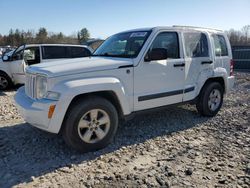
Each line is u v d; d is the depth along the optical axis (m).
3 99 8.87
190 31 5.89
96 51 5.92
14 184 3.51
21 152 4.45
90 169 3.91
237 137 5.17
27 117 4.40
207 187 3.45
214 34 6.51
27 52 10.85
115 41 5.72
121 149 4.59
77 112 4.22
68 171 3.84
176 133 5.39
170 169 3.89
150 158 4.27
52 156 4.31
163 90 5.34
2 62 10.80
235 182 3.56
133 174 3.76
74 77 4.31
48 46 11.15
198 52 6.07
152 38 5.16
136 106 4.98
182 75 5.65
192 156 4.33
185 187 3.44
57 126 4.14
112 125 4.60
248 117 6.51
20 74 10.78
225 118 6.41
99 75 4.50
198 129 5.64
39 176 3.71
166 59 5.39
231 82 6.84
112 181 3.59
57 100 4.09
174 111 6.86
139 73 4.93
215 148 4.65
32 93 4.60
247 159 4.21
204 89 6.22
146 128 5.64
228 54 6.84
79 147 4.34
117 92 4.58
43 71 4.30
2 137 5.08
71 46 11.62
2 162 4.10
